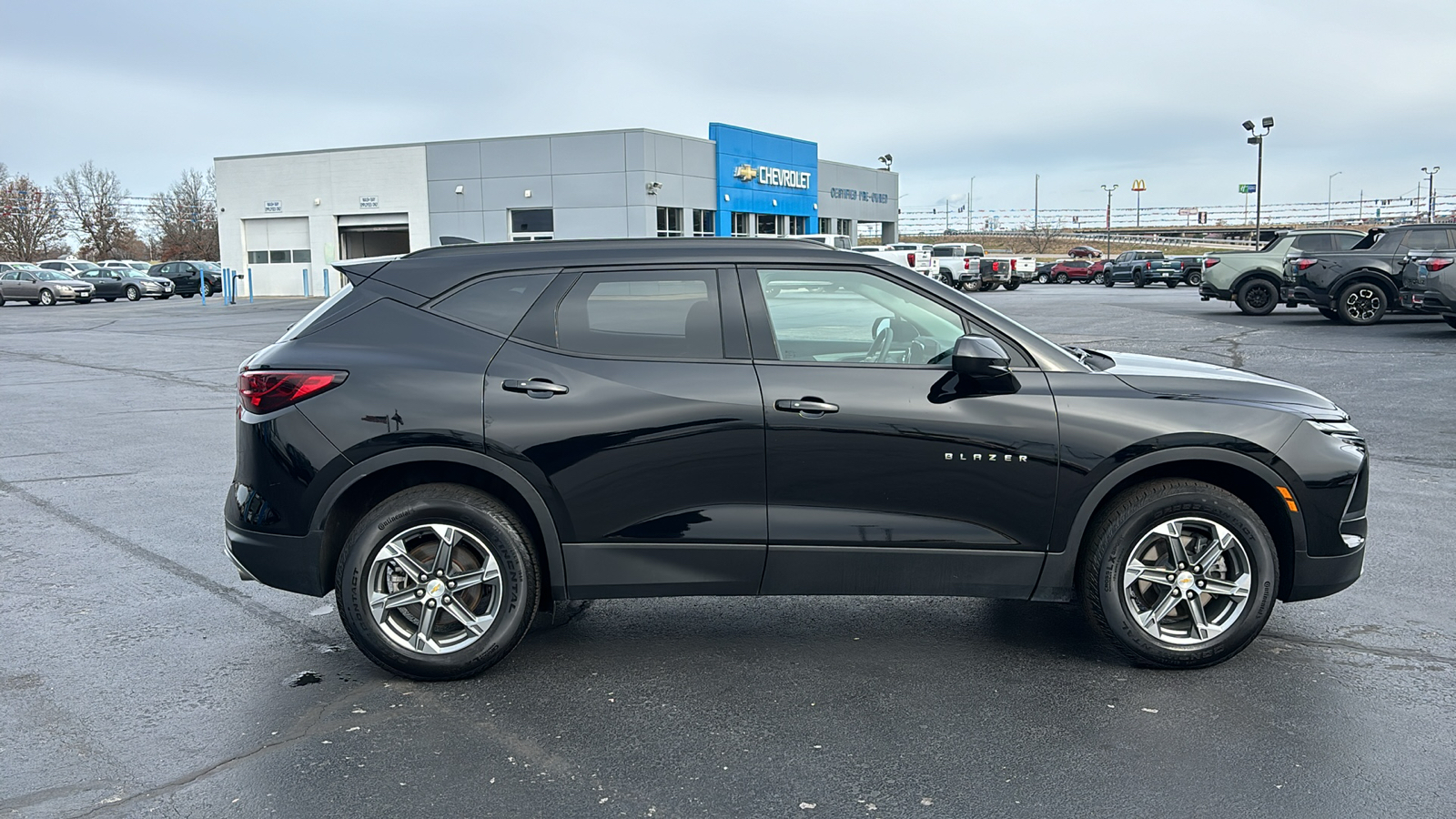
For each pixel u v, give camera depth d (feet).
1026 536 13.05
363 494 13.53
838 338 13.34
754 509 12.94
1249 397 13.24
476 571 13.08
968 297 13.39
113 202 286.66
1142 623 13.19
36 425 33.81
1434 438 28.66
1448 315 54.29
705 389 12.80
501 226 146.00
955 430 12.76
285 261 158.81
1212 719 11.99
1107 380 13.21
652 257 13.30
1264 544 12.96
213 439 31.24
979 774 10.75
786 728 11.87
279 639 14.88
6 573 17.95
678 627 15.25
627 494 12.86
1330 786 10.41
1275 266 72.54
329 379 12.77
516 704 12.60
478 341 13.02
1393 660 13.74
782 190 171.83
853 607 16.12
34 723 12.17
